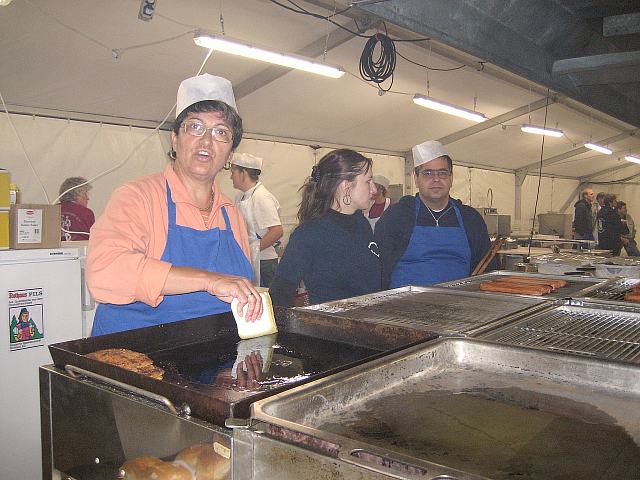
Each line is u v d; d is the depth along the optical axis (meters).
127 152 5.59
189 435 0.84
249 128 6.79
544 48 2.48
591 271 3.17
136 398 0.92
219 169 1.62
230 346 1.39
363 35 4.93
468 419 0.97
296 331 1.54
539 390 1.12
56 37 4.02
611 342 1.39
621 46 2.65
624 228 8.02
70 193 4.85
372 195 2.28
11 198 2.60
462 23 1.99
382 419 0.96
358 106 6.79
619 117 3.44
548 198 13.20
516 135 9.71
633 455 0.85
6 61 4.13
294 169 7.44
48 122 4.96
